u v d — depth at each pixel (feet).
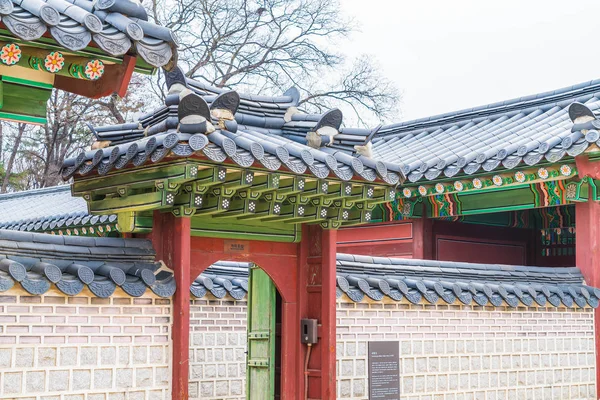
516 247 46.42
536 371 33.32
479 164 35.09
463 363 31.07
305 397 26.23
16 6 17.19
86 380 21.38
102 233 38.24
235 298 33.71
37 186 90.58
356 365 27.94
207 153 20.92
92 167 23.45
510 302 32.04
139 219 23.50
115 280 21.66
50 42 17.93
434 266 31.60
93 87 20.56
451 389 30.55
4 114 19.92
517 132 39.42
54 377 20.79
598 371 35.50
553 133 35.53
